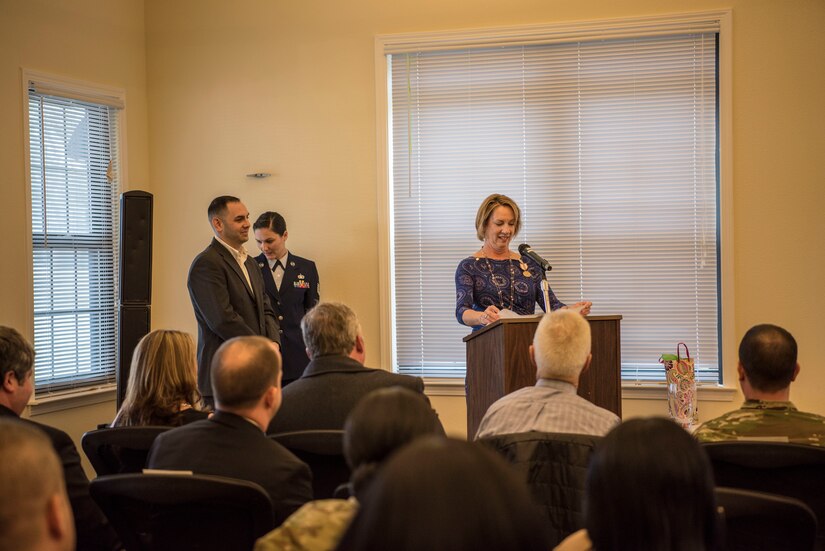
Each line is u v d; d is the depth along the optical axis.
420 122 4.97
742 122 4.59
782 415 2.14
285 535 1.30
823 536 1.92
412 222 4.99
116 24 5.11
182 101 5.27
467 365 3.49
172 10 5.27
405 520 0.61
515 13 4.84
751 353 2.18
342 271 5.05
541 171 4.85
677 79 4.70
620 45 4.75
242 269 4.14
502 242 4.00
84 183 4.93
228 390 1.94
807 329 4.55
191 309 5.26
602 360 2.93
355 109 5.04
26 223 4.51
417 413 1.31
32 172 4.60
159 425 2.51
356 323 2.51
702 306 4.71
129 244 4.24
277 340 4.25
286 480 1.90
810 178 4.54
